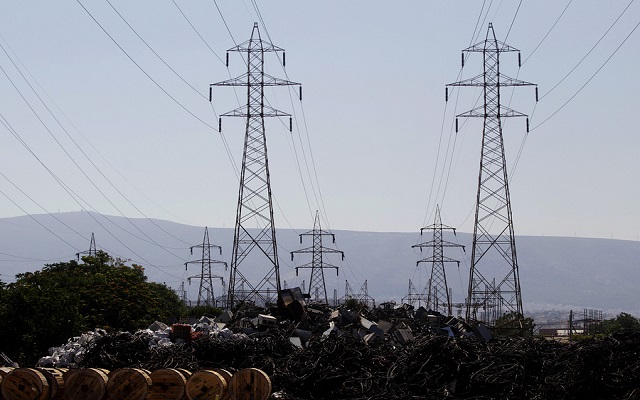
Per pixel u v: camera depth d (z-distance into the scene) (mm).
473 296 139125
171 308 111188
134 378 40469
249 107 129375
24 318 72688
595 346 51406
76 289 92750
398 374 55312
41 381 39656
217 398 40844
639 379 49031
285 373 55312
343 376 55688
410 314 104500
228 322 82938
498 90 134625
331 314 87500
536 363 55375
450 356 55125
